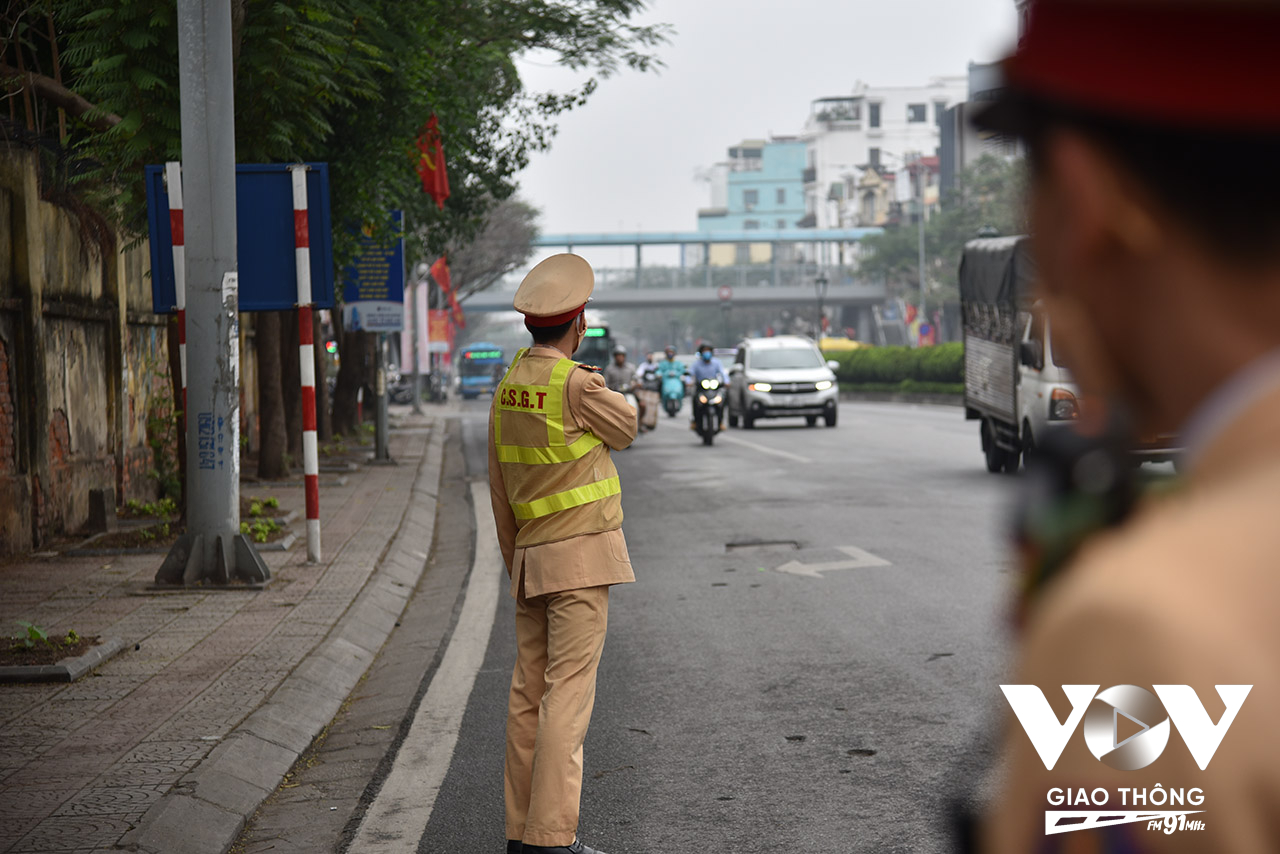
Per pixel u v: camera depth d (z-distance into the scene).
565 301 4.24
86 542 11.17
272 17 11.19
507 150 23.56
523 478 4.21
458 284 57.12
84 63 11.34
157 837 4.33
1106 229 0.65
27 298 10.80
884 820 4.59
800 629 7.96
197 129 9.30
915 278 93.31
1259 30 0.60
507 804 4.30
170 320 11.52
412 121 16.36
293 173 10.17
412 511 14.59
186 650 7.30
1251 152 0.61
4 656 6.81
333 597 9.00
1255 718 0.57
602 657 7.43
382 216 16.69
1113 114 0.63
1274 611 0.58
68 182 11.88
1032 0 0.65
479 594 9.91
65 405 11.89
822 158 151.00
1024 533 0.70
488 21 18.39
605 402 4.14
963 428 28.12
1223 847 0.58
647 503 15.36
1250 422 0.62
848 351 57.44
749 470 19.11
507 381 4.27
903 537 11.77
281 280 10.30
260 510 12.80
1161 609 0.59
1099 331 0.68
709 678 6.81
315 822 4.84
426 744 5.84
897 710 6.00
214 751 5.30
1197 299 0.64
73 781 4.93
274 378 17.39
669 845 4.46
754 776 5.16
